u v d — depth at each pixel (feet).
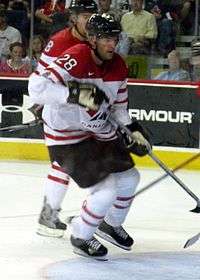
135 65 54.49
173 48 54.29
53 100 26.58
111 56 26.43
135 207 38.06
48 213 30.81
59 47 29.73
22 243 29.91
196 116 49.24
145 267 26.96
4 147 51.62
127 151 27.68
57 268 26.53
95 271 26.27
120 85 27.58
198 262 27.84
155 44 54.49
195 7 54.34
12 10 55.36
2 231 31.94
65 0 55.21
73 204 38.42
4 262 27.17
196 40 51.90
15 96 51.11
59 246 29.58
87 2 29.09
